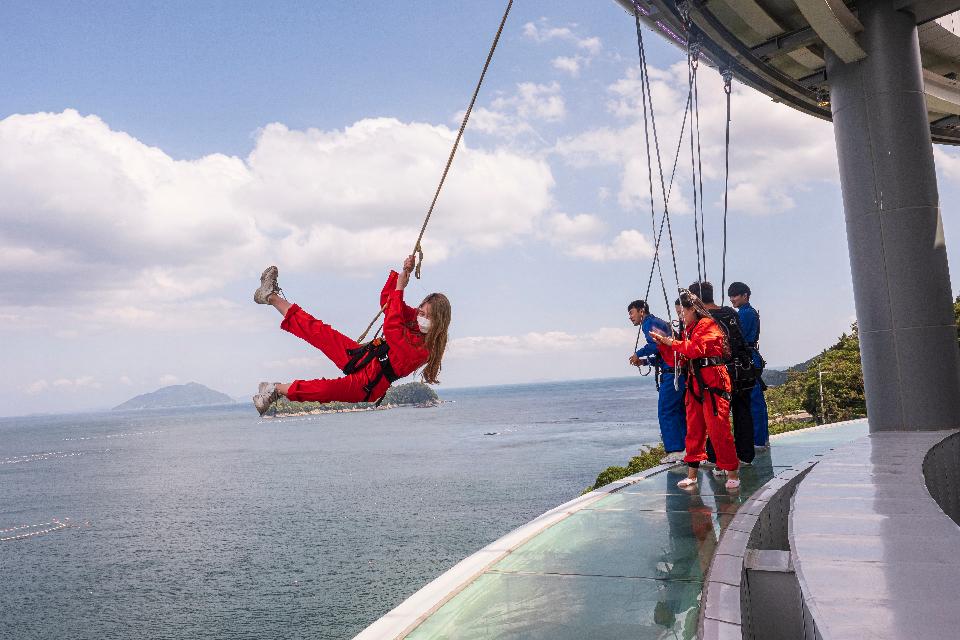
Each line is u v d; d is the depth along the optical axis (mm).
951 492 7535
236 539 70188
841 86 9695
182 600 50219
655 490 6863
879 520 3156
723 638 3096
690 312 7105
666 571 4246
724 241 8414
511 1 4277
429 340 4156
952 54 12047
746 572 4102
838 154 9820
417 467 116188
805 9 8125
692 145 8664
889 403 9164
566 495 79875
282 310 4242
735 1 9031
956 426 8891
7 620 48000
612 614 3564
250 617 45031
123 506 97188
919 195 9102
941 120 14508
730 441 6695
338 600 47219
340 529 70625
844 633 1810
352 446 169625
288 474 119875
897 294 9094
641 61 7922
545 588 3982
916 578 2250
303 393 3998
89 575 59750
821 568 2426
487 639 3264
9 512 97188
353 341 4152
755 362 9305
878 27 9352
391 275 4270
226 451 179250
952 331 9086
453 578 4141
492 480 95125
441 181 4289
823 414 59781
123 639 42531
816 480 4438
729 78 10641
